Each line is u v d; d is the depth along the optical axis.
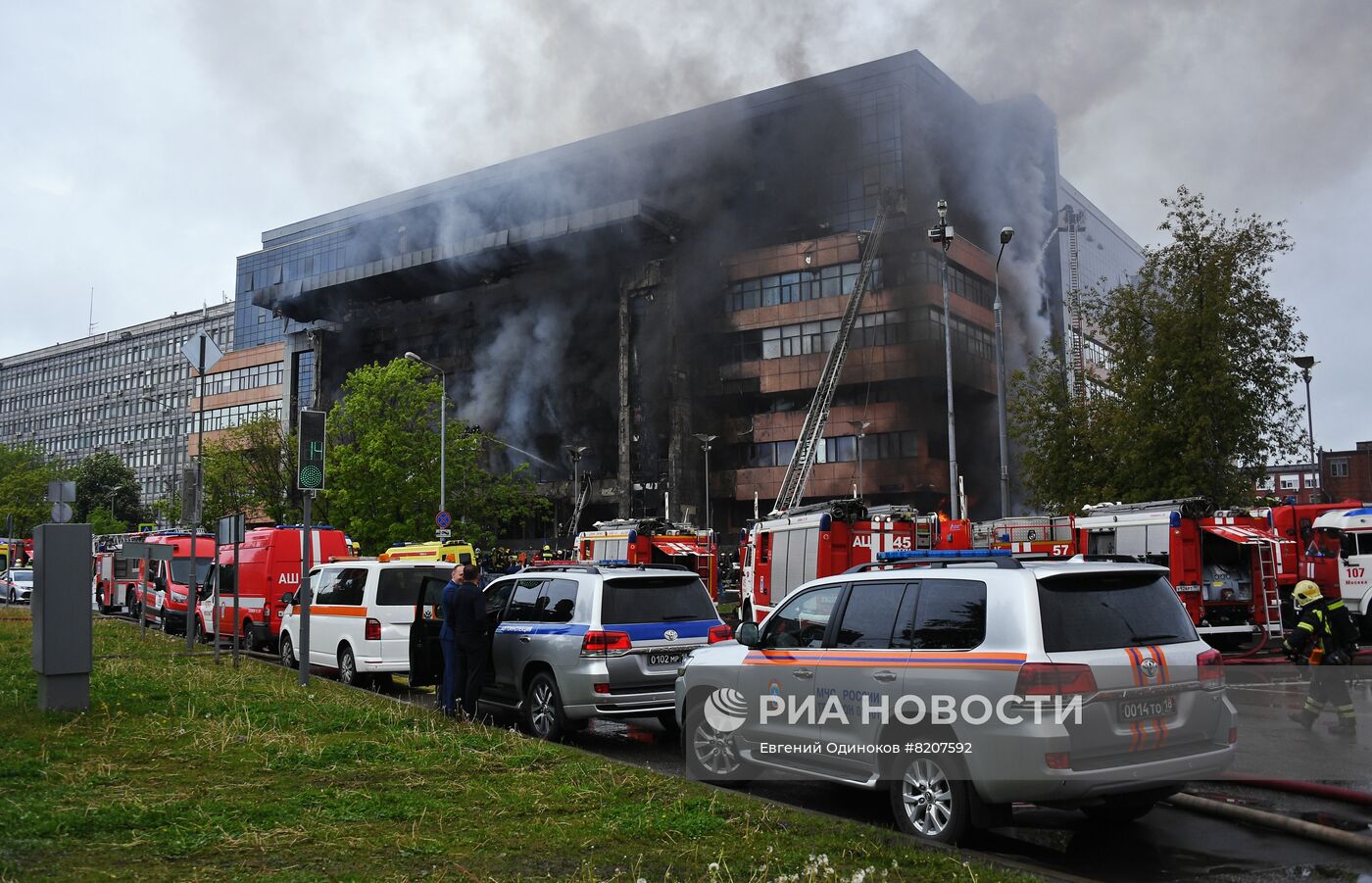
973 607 6.31
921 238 60.94
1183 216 27.23
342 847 5.87
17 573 45.94
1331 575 20.66
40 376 134.50
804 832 6.22
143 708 10.96
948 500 61.09
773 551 21.25
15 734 9.27
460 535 44.50
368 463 43.66
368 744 9.00
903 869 5.48
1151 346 27.20
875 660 6.75
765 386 65.88
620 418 69.31
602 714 10.05
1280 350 26.47
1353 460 75.75
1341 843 6.25
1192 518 19.55
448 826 6.35
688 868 5.48
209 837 5.97
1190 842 6.45
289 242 96.19
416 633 12.79
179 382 115.44
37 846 5.70
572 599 10.62
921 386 61.06
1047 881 5.36
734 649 8.16
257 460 51.81
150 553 29.59
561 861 5.62
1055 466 30.12
